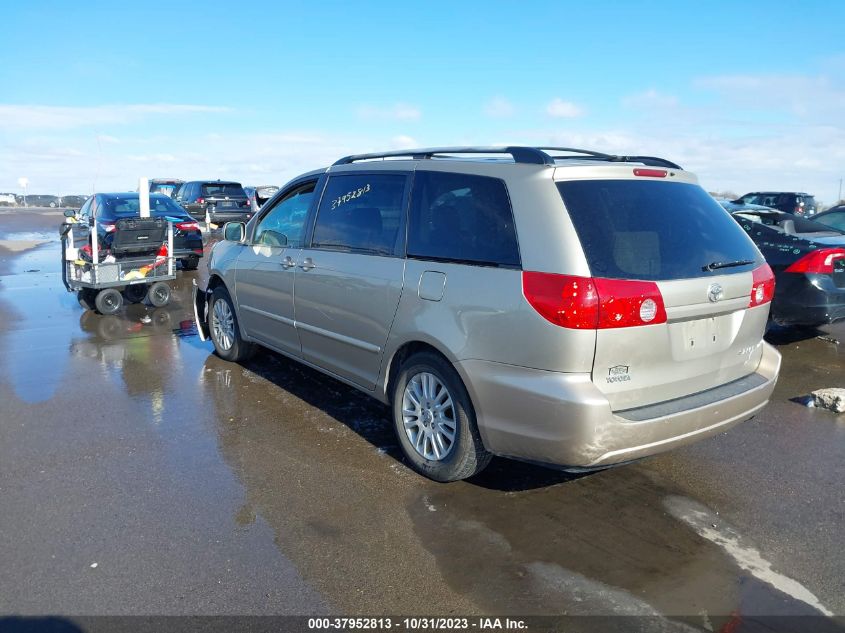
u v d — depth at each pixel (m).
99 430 4.55
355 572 2.94
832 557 3.08
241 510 3.47
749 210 8.00
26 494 3.62
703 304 3.29
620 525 3.35
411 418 3.93
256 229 5.69
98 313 8.98
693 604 2.73
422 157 4.11
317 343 4.75
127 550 3.09
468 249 3.51
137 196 12.89
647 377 3.19
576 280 3.00
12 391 5.40
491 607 2.71
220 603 2.72
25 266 14.84
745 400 3.52
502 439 3.31
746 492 3.72
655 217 3.35
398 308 3.85
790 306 6.49
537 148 3.48
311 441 4.39
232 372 5.97
